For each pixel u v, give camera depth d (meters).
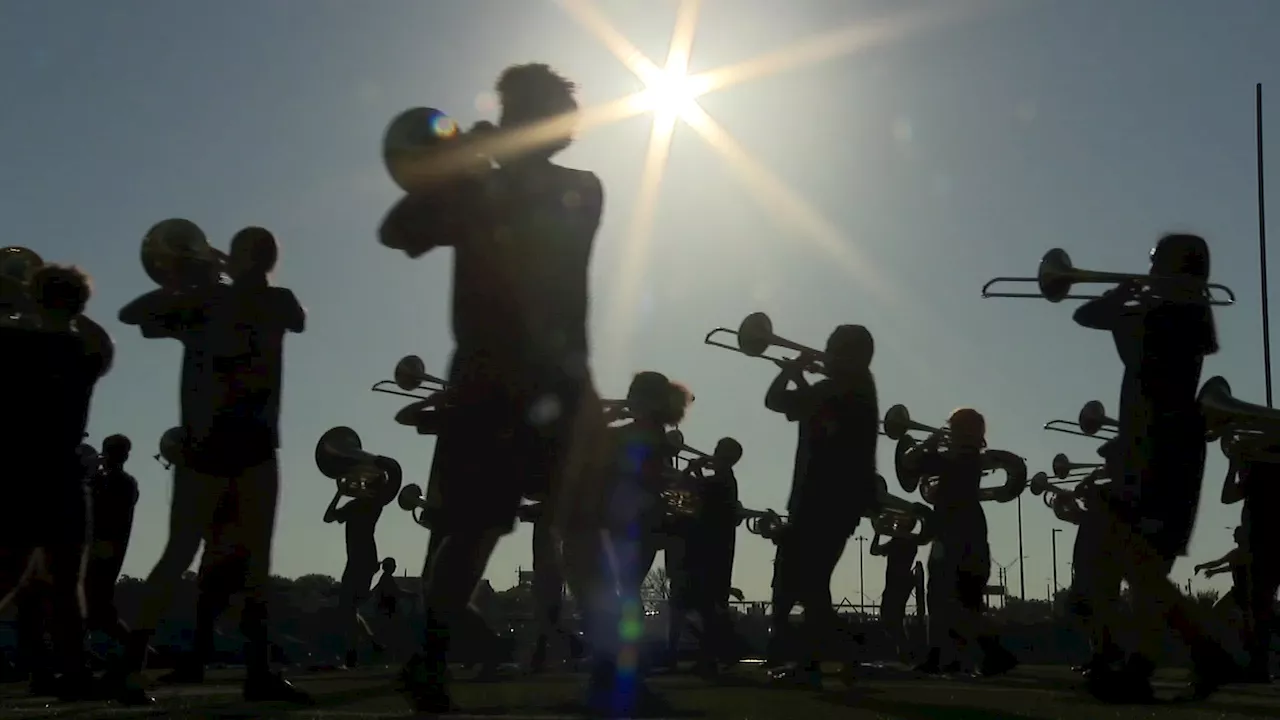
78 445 6.04
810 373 8.09
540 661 10.34
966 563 11.02
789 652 9.96
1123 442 6.37
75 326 6.14
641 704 5.12
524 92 4.86
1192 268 6.31
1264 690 7.91
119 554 8.88
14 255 6.89
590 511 5.00
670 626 11.60
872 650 13.88
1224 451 8.91
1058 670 12.06
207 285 6.31
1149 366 6.25
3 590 5.90
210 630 9.12
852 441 7.69
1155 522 6.25
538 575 9.99
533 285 4.71
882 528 12.56
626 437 6.89
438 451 4.80
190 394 6.21
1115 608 6.63
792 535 7.91
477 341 4.71
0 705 5.85
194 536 6.16
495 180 4.79
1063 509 10.71
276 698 6.24
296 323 6.45
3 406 5.79
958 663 11.08
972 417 11.12
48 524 5.85
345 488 11.30
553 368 4.71
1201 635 6.59
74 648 6.52
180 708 5.30
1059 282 7.95
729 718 4.84
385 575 13.30
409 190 4.79
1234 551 9.66
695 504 10.52
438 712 4.88
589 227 4.87
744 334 9.67
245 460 6.17
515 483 4.72
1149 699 6.34
